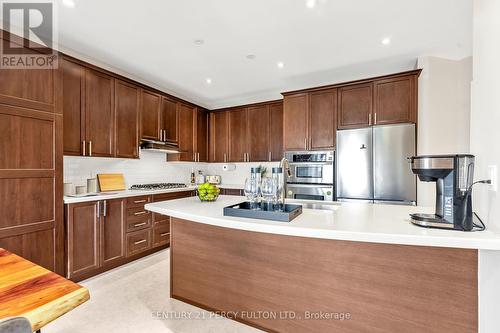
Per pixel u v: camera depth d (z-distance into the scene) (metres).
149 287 2.42
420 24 2.22
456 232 1.15
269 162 4.54
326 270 1.54
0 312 0.69
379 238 1.14
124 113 3.25
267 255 1.73
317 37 2.46
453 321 1.26
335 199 3.45
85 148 2.80
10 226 2.07
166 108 3.96
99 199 2.72
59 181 2.39
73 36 2.45
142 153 3.89
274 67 3.23
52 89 2.36
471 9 2.00
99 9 2.02
